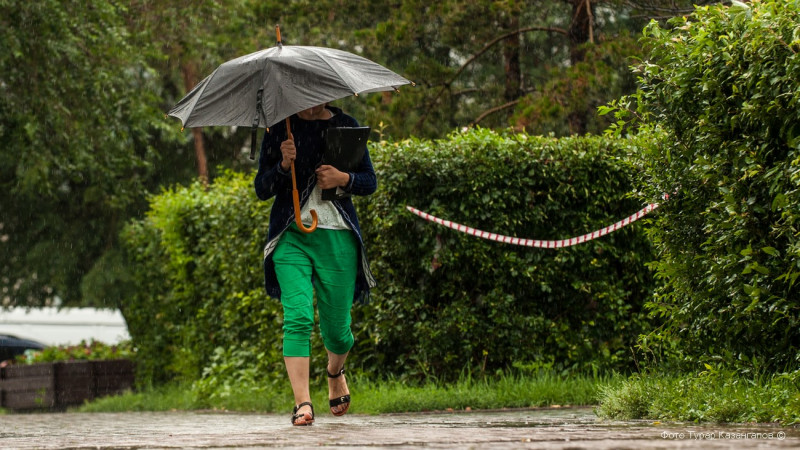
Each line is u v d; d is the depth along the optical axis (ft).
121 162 87.15
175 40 95.09
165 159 130.41
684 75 24.76
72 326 110.63
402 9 80.84
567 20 108.06
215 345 55.06
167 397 55.72
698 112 25.02
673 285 26.84
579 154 42.93
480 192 42.45
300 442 17.70
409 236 42.37
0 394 67.51
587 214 43.29
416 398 37.14
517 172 42.73
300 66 23.53
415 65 80.74
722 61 23.97
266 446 17.12
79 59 78.38
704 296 25.29
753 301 22.76
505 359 42.80
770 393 21.61
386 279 43.04
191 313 57.16
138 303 63.31
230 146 133.80
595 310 43.57
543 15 97.14
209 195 56.03
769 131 22.89
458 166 42.42
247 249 49.96
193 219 55.62
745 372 24.35
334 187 23.91
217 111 23.20
